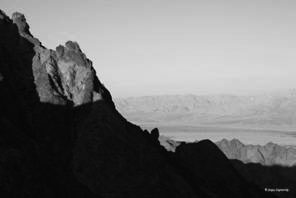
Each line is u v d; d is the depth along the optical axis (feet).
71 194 132.67
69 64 177.17
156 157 173.68
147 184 156.46
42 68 166.91
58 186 130.62
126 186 151.33
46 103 156.66
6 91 146.10
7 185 110.83
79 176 146.41
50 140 147.74
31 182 119.14
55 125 153.79
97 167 150.71
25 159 123.75
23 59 168.04
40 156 134.62
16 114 144.25
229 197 219.20
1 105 139.95
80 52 187.73
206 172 231.09
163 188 160.86
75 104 167.12
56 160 142.31
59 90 164.96
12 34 173.99
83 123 161.38
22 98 152.46
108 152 155.74
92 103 169.27
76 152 152.05
